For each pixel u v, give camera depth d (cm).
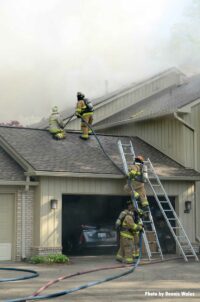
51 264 1274
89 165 1475
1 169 1398
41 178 1376
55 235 1378
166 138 1728
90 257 1470
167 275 1074
